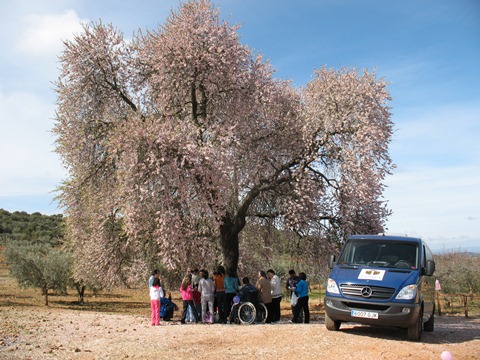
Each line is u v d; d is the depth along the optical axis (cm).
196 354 902
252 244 2412
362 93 1922
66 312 1892
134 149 1645
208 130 1864
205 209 1756
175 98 2000
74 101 1942
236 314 1488
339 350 896
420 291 1047
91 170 1973
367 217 2111
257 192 2016
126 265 2100
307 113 2006
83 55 1922
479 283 3241
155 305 1418
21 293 3584
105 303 3125
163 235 1658
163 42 1894
